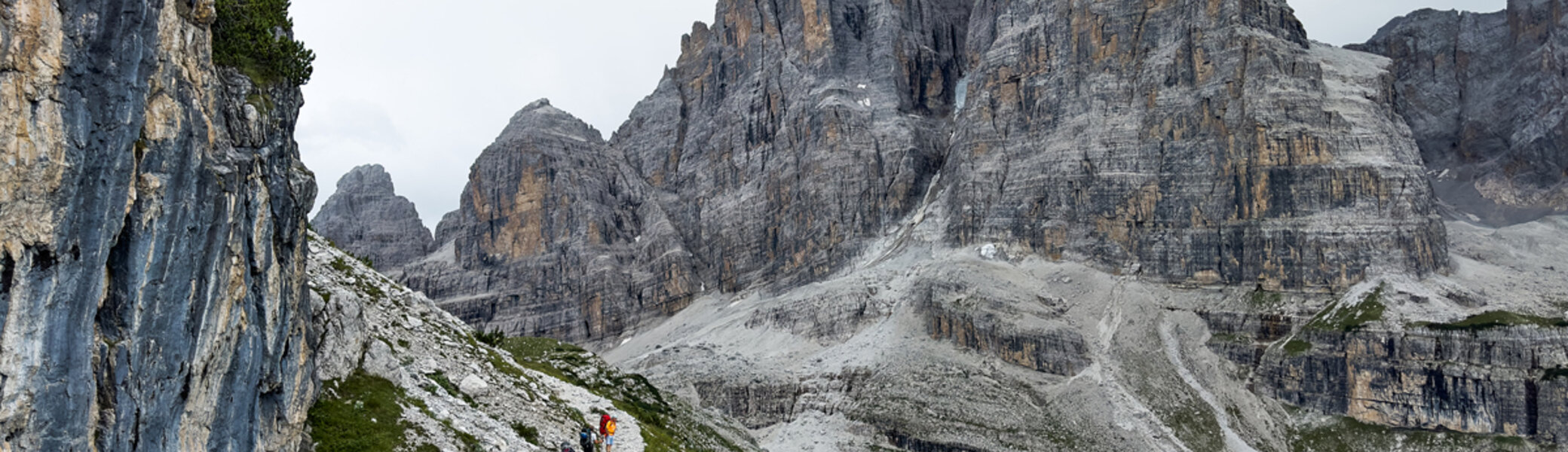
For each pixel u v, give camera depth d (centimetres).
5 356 3559
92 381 3853
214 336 4522
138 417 4084
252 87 4984
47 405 3694
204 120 4403
